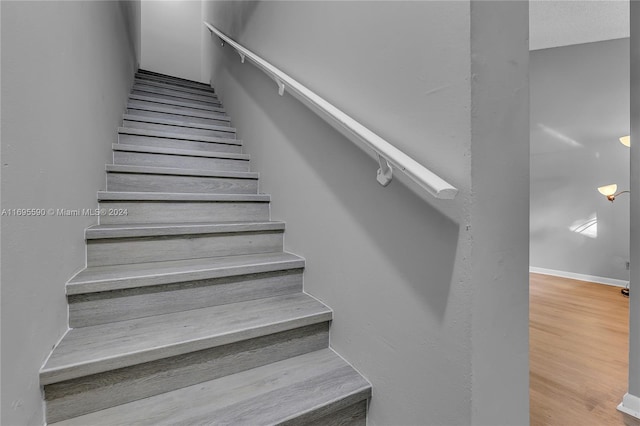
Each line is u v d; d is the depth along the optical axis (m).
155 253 1.40
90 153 1.41
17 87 0.72
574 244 3.95
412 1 0.83
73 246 1.14
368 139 0.84
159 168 1.84
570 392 1.60
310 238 1.39
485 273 0.73
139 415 0.87
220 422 0.85
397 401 0.92
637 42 1.44
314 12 1.30
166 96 3.29
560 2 2.93
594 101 3.77
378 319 0.99
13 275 0.69
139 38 4.12
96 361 0.87
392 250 0.93
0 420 0.63
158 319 1.14
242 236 1.57
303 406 0.92
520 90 0.78
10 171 0.69
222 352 1.06
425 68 0.79
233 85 2.80
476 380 0.71
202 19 4.89
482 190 0.71
